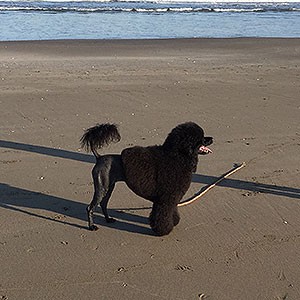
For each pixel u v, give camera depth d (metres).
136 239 3.49
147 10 21.70
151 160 3.41
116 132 3.50
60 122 5.70
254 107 6.46
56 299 2.89
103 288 2.98
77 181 4.31
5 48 11.04
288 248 3.39
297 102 6.77
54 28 15.34
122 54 10.74
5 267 3.14
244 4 28.09
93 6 23.09
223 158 4.81
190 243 3.44
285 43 13.02
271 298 2.94
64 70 8.67
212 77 8.35
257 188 4.23
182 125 3.46
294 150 5.03
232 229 3.61
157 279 3.07
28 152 4.87
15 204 3.90
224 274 3.13
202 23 17.92
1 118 5.78
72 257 3.27
